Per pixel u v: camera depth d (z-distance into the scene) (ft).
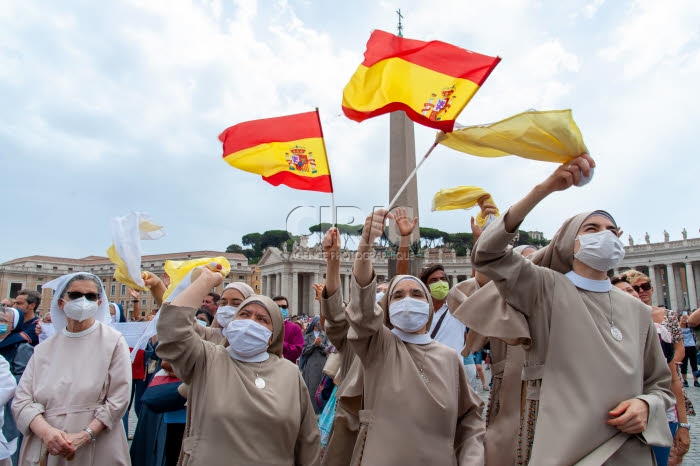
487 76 10.73
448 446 10.37
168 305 10.78
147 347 25.17
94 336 14.21
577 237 10.28
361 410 10.83
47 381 13.47
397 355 11.09
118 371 13.89
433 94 11.11
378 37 12.06
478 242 9.91
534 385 9.84
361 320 10.57
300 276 236.63
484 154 10.57
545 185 9.00
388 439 10.09
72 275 14.33
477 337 14.23
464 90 10.84
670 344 17.49
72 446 12.44
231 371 11.34
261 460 10.59
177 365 10.80
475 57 11.03
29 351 20.49
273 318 12.44
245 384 11.23
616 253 9.68
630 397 8.93
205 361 11.36
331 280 12.19
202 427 10.60
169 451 15.99
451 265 189.88
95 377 13.61
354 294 10.71
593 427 8.55
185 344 10.75
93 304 14.05
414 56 11.57
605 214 10.53
